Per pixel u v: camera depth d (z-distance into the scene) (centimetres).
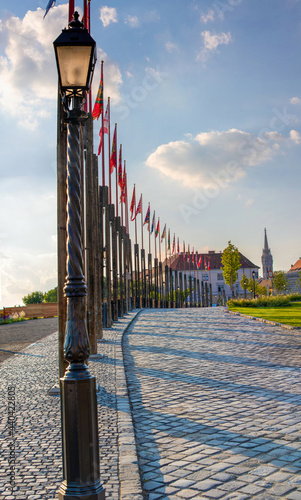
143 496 448
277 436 620
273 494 444
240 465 521
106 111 2548
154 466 528
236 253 7962
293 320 2539
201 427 673
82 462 396
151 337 2012
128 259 4584
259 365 1215
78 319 420
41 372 1155
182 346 1667
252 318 2923
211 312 3891
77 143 446
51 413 751
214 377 1062
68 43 433
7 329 3005
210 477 490
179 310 4553
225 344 1695
